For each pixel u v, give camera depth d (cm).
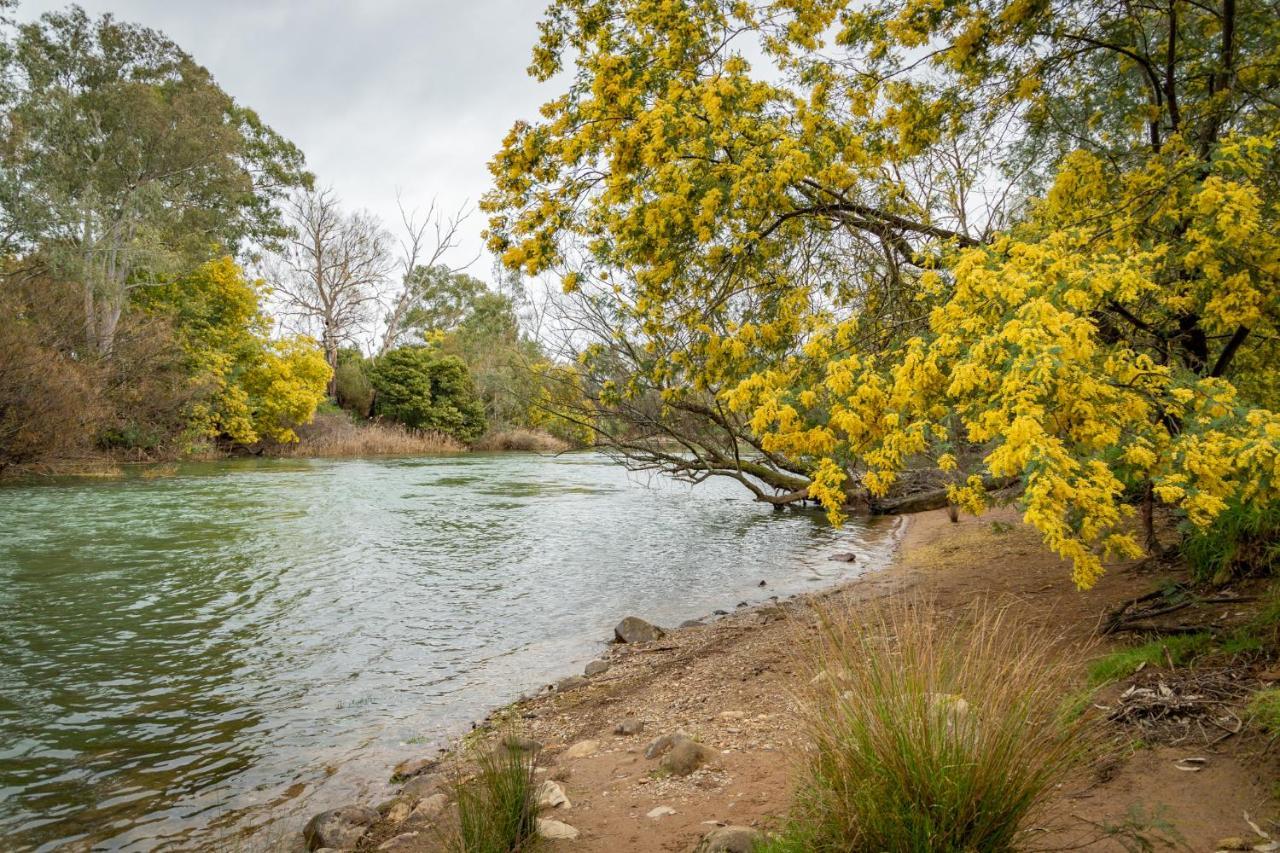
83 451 2250
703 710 486
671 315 756
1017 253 399
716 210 599
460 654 692
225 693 588
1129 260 365
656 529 1455
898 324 525
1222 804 249
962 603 669
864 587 888
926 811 219
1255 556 455
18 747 489
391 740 500
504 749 392
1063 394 322
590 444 1077
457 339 5091
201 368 2842
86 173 2791
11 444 1877
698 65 636
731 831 271
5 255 2489
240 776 449
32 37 3027
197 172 3161
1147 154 608
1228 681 332
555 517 1600
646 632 734
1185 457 330
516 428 4419
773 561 1139
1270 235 439
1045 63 614
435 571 1047
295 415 3303
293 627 770
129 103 2858
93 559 1073
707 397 948
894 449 387
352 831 365
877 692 245
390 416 4200
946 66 639
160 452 2664
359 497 1855
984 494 420
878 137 677
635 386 765
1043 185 831
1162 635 428
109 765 464
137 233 2808
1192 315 543
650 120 566
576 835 307
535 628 780
